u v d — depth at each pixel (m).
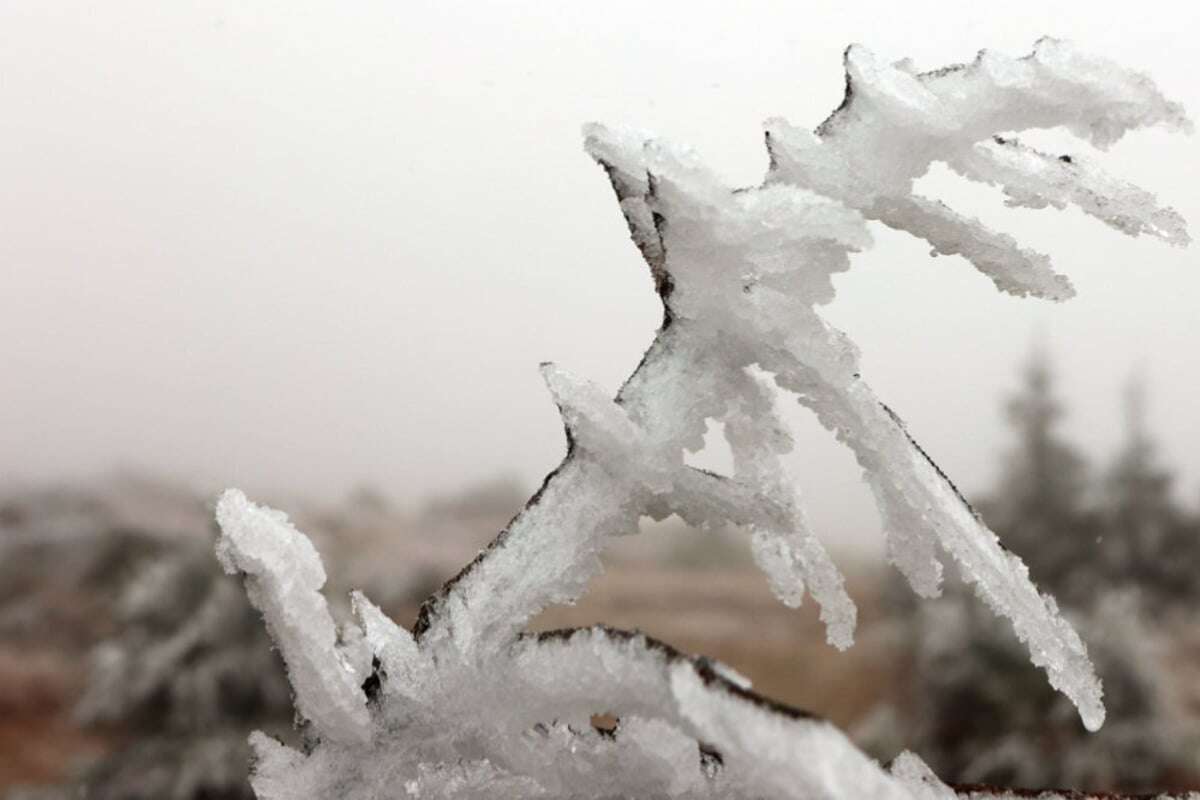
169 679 4.23
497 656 0.42
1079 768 3.66
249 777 0.42
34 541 7.70
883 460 0.43
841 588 0.45
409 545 7.59
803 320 0.42
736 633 7.16
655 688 0.39
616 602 8.10
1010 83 0.42
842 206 0.41
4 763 5.52
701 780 0.41
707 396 0.43
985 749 3.78
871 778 0.37
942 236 0.43
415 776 0.42
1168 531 5.37
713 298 0.42
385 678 0.43
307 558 0.43
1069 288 0.42
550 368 0.43
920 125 0.42
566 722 0.41
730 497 0.42
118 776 4.23
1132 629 3.87
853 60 0.43
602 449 0.43
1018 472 5.39
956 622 3.94
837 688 5.29
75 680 6.43
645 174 0.43
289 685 0.43
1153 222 0.42
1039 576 5.24
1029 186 0.42
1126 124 0.42
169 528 5.17
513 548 0.43
